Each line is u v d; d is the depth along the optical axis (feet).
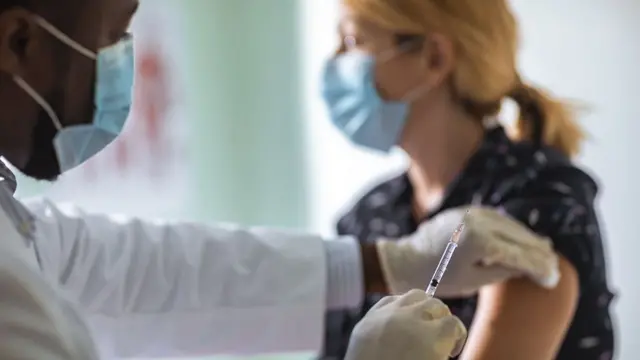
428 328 3.75
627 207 8.44
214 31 10.52
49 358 3.29
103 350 5.55
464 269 5.22
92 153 4.72
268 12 10.69
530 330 5.20
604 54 8.50
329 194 10.50
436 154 6.33
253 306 5.76
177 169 10.34
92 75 4.40
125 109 4.68
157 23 10.14
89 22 4.31
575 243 5.46
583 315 5.57
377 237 6.65
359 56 6.40
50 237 5.13
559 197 5.59
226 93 10.64
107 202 9.85
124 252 5.54
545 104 6.23
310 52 10.49
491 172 5.96
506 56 6.13
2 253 3.48
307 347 5.89
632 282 8.47
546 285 5.19
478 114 6.24
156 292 5.62
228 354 5.88
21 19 4.10
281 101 10.75
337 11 6.74
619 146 8.45
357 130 6.57
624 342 8.54
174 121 10.30
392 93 6.33
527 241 5.21
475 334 5.31
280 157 10.82
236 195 10.76
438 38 6.11
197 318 5.72
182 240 5.77
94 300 5.43
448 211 5.88
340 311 6.38
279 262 5.81
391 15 6.17
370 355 3.72
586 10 8.59
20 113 4.27
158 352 5.75
